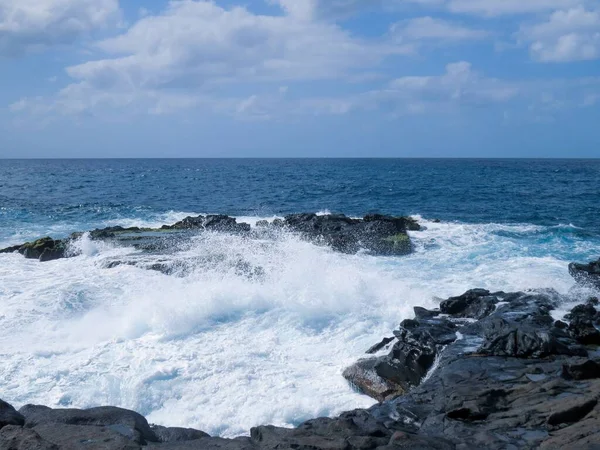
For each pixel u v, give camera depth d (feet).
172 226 87.45
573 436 22.41
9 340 41.63
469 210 124.36
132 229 84.38
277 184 212.64
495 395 27.94
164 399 33.22
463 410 26.25
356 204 140.46
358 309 46.60
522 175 275.80
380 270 60.80
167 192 176.45
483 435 23.79
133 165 522.06
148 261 61.72
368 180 236.63
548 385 28.27
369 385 34.14
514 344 34.32
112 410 26.94
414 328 38.27
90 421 25.99
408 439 22.86
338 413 31.81
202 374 35.68
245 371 36.17
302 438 23.53
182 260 60.95
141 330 43.01
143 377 34.94
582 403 24.98
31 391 33.63
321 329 43.45
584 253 71.97
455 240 80.02
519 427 24.44
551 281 54.65
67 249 70.95
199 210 128.77
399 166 457.27
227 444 23.50
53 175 283.18
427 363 35.58
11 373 35.78
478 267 62.85
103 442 22.76
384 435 24.63
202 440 24.34
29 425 25.63
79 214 117.91
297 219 85.87
